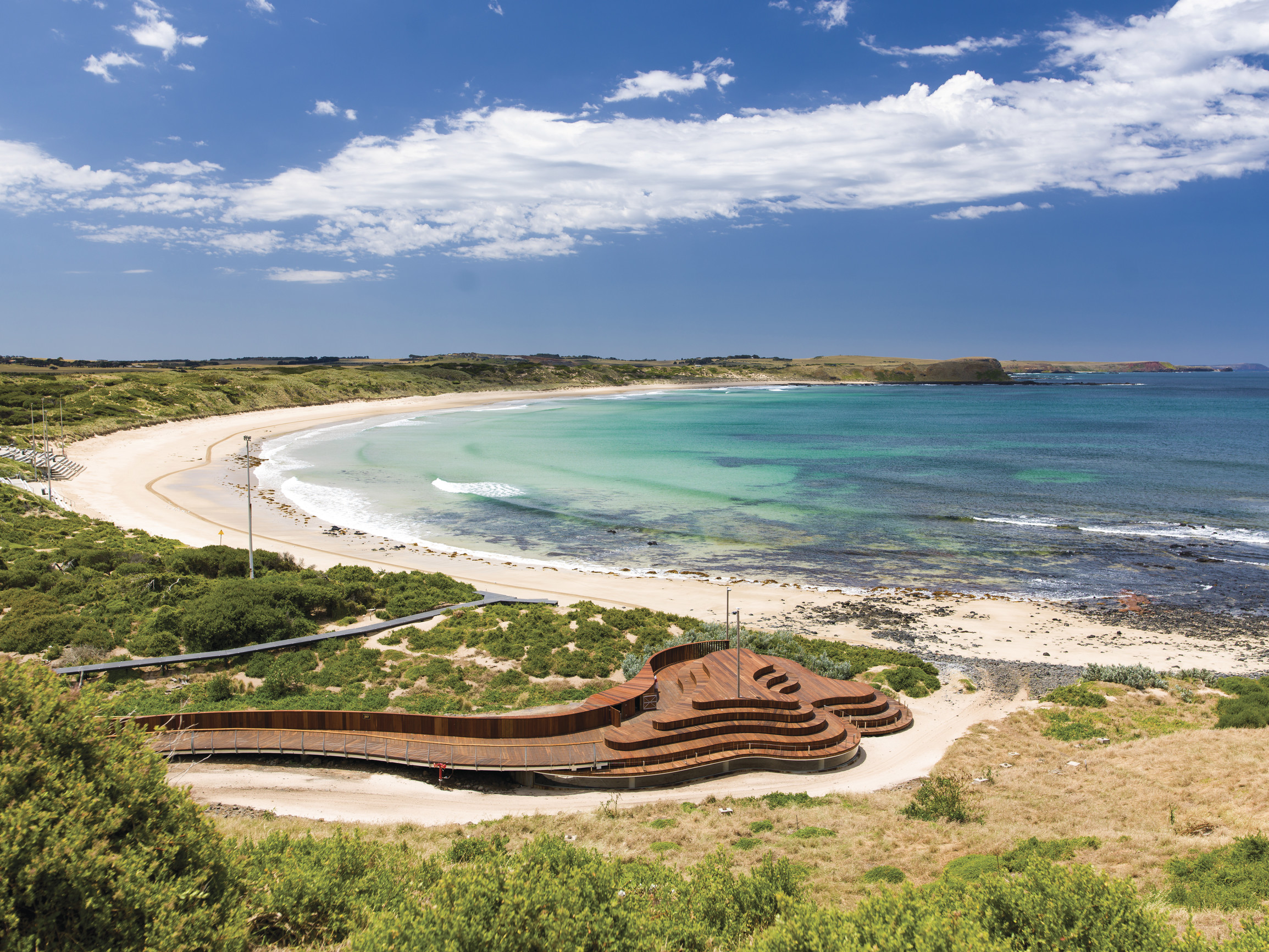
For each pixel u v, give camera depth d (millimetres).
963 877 16375
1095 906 10531
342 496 76375
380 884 12898
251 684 31375
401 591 43594
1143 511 71438
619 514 70750
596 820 21625
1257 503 74062
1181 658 38656
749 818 21922
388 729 26562
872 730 30328
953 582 51656
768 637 38719
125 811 9633
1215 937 11711
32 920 8570
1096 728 30125
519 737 26359
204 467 89438
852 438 133125
